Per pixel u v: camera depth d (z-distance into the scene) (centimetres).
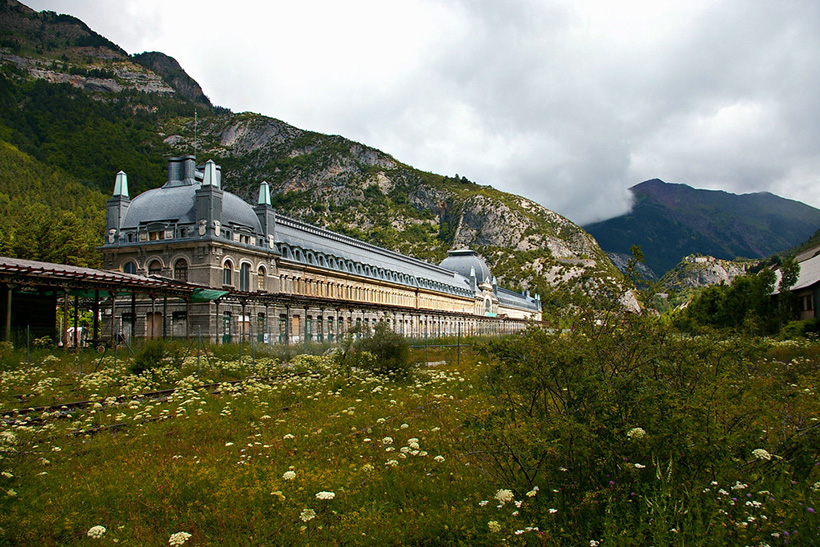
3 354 3109
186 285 4444
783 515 779
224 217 5884
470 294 15262
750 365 1127
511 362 1127
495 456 1073
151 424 1733
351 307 6669
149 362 2956
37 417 1909
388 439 1357
